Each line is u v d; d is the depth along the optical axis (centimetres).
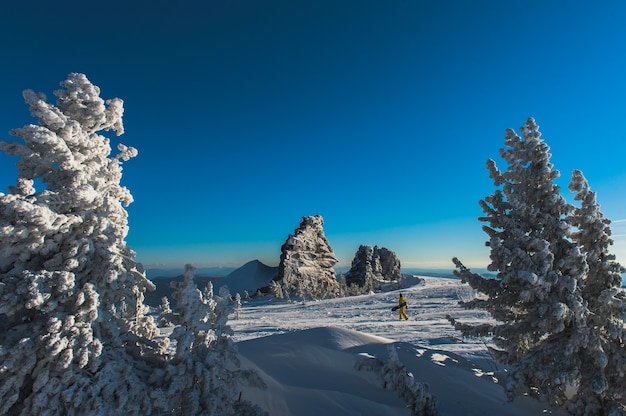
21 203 354
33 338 363
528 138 638
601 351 543
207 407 410
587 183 616
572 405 575
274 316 2492
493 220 661
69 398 340
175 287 457
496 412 593
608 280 599
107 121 475
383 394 612
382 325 1616
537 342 646
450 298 3073
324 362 730
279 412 554
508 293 650
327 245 7412
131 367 404
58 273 375
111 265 410
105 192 460
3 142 397
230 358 473
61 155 404
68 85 444
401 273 7494
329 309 2880
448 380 700
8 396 343
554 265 598
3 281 372
